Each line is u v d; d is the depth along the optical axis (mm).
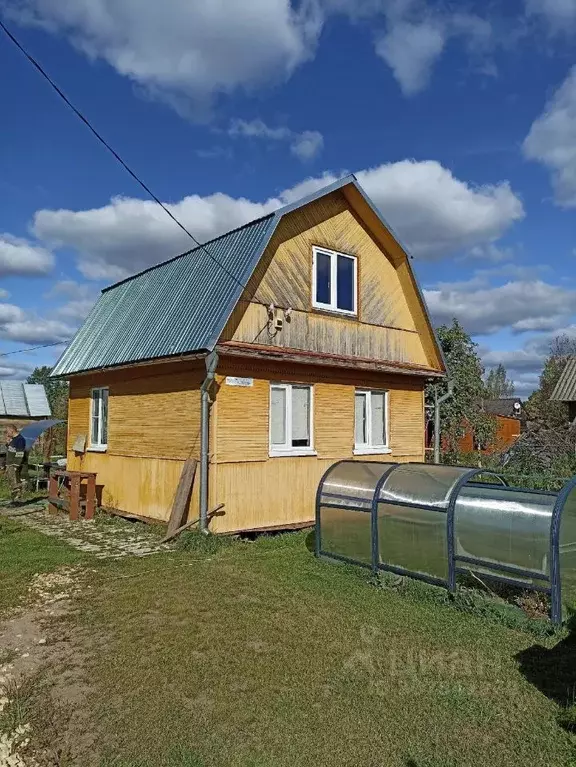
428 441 24172
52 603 6785
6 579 7711
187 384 10797
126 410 12602
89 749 3857
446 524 6879
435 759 3682
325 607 6523
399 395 14086
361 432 13219
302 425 11867
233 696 4504
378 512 7746
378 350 13523
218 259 11422
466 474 7219
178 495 10156
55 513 13031
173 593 7035
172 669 4977
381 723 4113
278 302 11461
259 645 5473
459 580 6895
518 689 4605
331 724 4102
